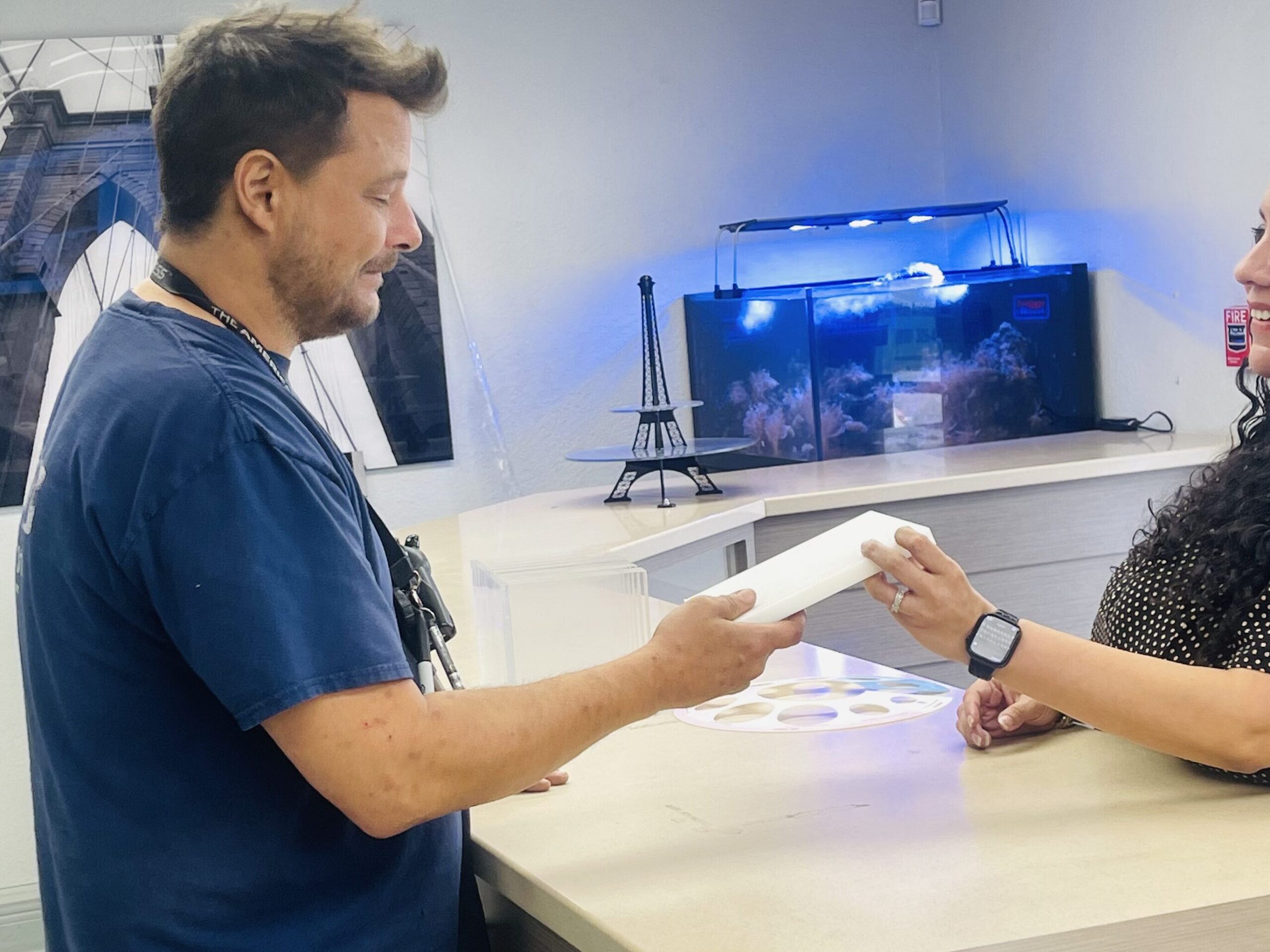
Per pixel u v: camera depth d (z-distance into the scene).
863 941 0.81
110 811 0.87
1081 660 1.04
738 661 1.01
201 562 0.81
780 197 3.73
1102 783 1.09
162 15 3.24
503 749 0.87
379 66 0.93
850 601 2.74
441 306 3.47
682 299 3.66
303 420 0.91
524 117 3.51
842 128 3.77
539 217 3.54
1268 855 0.91
